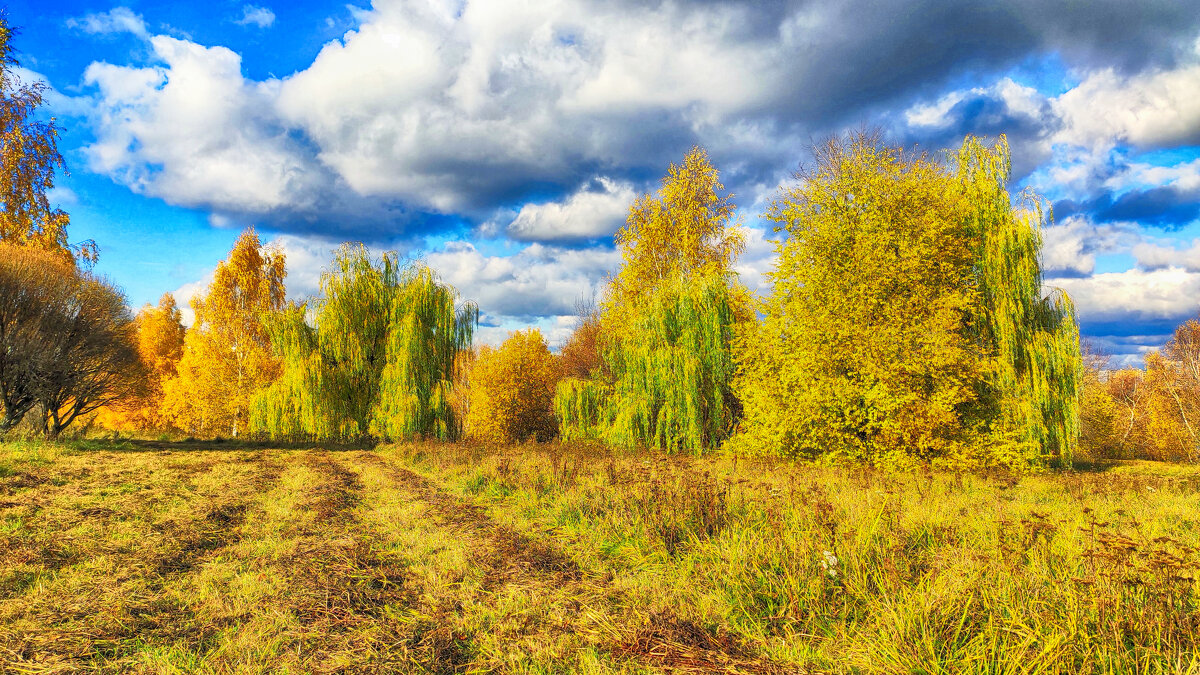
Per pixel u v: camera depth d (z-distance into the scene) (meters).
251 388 26.19
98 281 17.20
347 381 21.34
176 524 5.98
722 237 24.33
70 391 16.20
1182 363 27.91
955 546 4.78
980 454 12.45
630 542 5.64
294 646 3.24
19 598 3.72
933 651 2.87
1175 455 29.36
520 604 3.96
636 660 3.10
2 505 6.37
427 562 5.05
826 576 3.96
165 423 29.70
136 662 2.97
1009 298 14.36
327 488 9.18
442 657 3.15
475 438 19.78
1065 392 14.16
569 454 13.37
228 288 27.17
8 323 14.77
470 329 23.03
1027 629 2.92
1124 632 2.96
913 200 14.17
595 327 33.97
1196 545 4.74
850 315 13.58
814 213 15.43
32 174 20.06
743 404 16.48
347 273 22.06
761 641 3.33
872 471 11.71
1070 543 4.53
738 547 4.69
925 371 12.55
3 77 19.08
